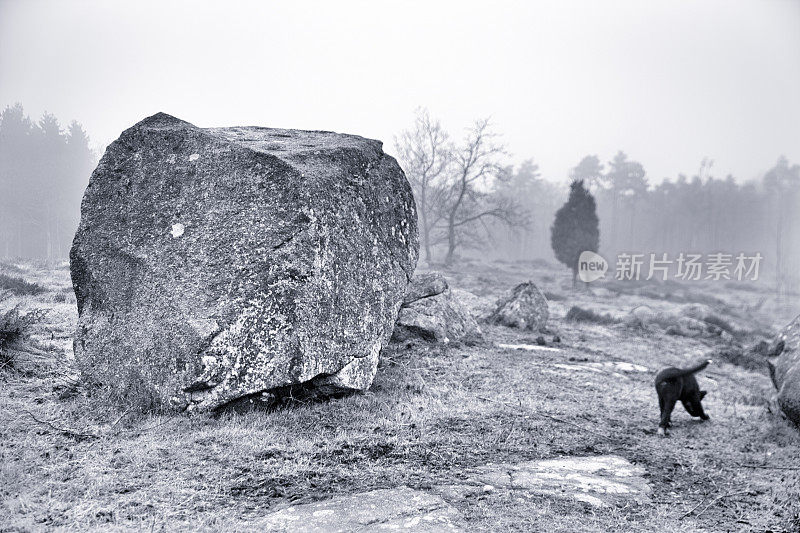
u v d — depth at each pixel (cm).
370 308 891
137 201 842
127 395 730
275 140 962
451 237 5888
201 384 711
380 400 875
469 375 1105
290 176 809
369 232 921
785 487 705
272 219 789
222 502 505
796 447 916
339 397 859
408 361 1138
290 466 598
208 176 830
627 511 581
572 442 812
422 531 468
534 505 553
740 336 2692
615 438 873
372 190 958
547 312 1938
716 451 870
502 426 827
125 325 765
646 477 705
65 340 1001
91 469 549
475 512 520
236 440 657
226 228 790
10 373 794
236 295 744
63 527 430
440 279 1471
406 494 543
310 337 780
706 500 643
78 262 827
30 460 554
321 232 813
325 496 531
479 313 1903
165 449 614
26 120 6794
